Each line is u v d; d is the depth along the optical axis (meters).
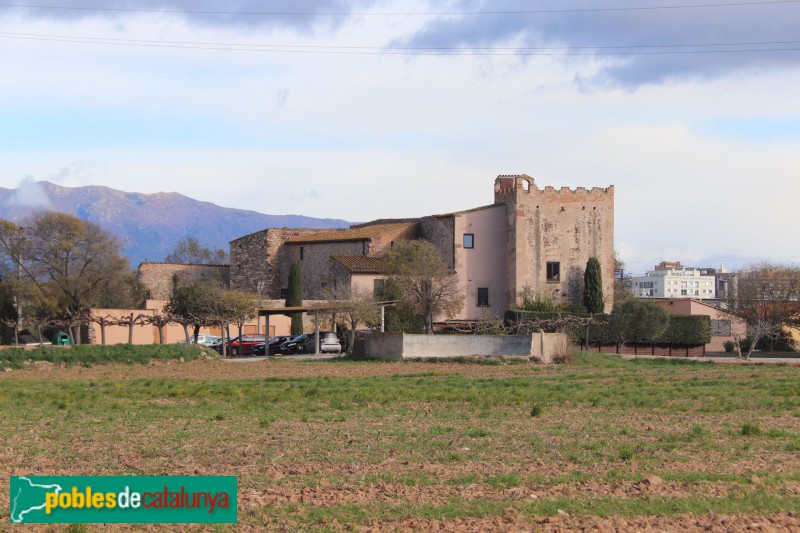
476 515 18.45
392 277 82.81
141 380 50.38
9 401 39.62
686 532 17.28
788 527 17.69
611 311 89.12
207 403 38.41
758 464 23.64
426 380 48.69
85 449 26.28
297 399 39.72
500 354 62.56
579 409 36.19
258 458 24.52
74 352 61.38
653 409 36.16
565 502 19.42
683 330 83.75
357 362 63.69
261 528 17.78
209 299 77.50
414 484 21.22
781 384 45.31
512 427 30.66
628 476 21.91
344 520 18.12
